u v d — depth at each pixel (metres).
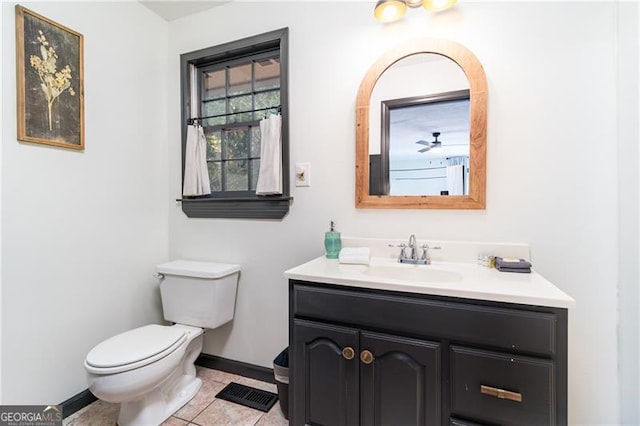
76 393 1.57
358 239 1.58
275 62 1.85
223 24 1.91
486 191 1.37
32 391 1.40
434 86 1.44
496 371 0.94
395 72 1.50
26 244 1.38
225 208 1.91
